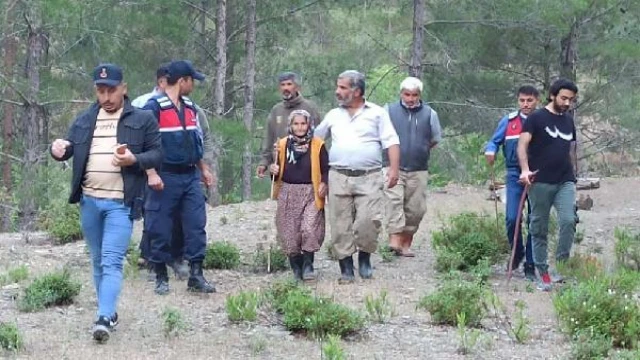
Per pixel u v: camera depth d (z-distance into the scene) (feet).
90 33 68.28
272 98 86.89
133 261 35.29
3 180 87.66
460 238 38.06
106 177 25.04
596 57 76.84
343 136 33.63
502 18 71.46
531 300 31.68
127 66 73.41
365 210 33.71
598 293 27.32
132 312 28.89
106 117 25.36
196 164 32.01
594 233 47.19
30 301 29.17
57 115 77.77
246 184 82.48
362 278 34.91
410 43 82.38
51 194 66.69
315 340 26.12
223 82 74.49
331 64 86.48
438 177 72.33
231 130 67.67
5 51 76.23
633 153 94.27
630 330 25.99
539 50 77.56
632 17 74.38
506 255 38.22
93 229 25.57
